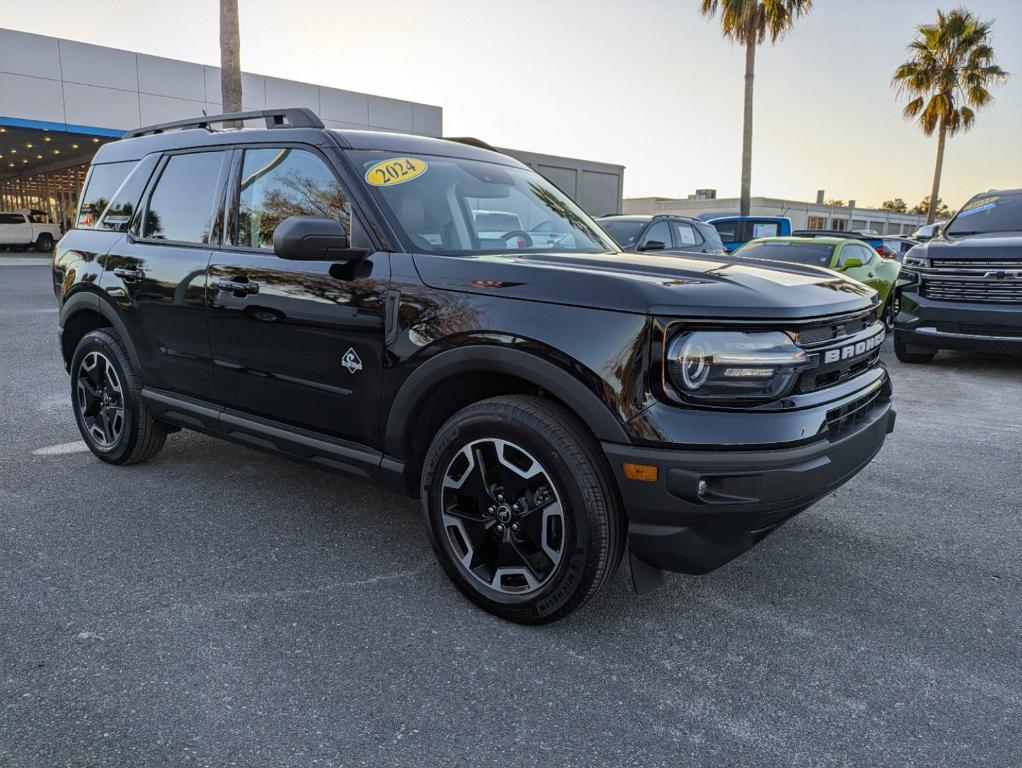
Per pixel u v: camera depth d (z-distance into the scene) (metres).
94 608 2.65
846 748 2.01
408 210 2.94
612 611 2.71
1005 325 6.94
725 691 2.25
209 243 3.45
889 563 3.15
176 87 27.84
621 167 29.33
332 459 3.04
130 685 2.21
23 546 3.15
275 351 3.11
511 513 2.54
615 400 2.24
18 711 2.08
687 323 2.21
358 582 2.89
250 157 3.35
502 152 3.99
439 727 2.06
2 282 16.16
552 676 2.31
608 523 2.35
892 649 2.50
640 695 2.23
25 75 24.55
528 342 2.38
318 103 30.59
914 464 4.48
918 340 7.55
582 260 2.71
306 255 2.64
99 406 4.19
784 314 2.27
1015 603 2.82
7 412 5.27
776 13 21.80
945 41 34.09
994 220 8.01
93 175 4.32
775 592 2.88
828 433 2.41
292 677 2.27
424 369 2.61
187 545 3.19
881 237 19.25
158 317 3.61
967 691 2.27
